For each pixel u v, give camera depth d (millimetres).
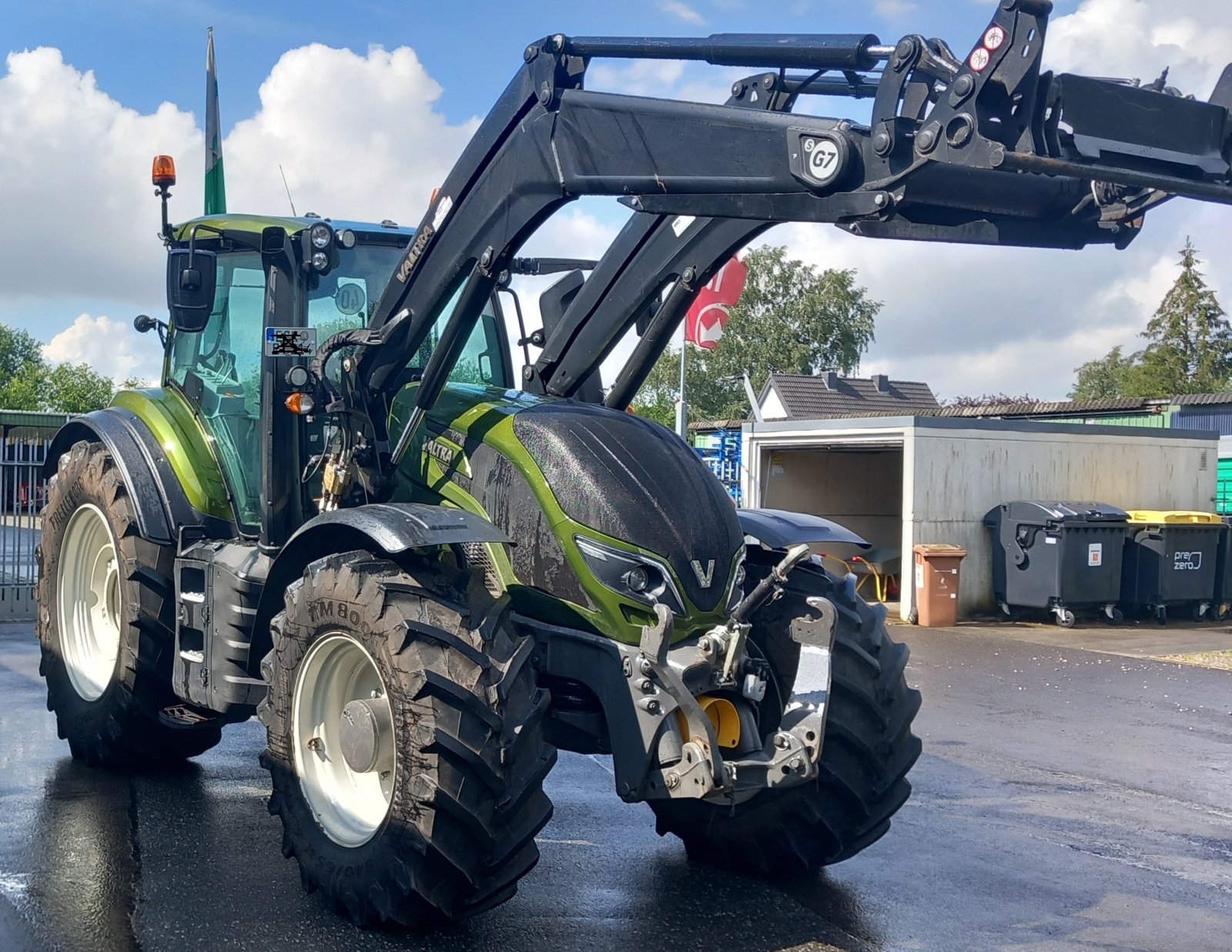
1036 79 3033
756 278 56781
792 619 4590
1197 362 57812
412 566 4102
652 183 3854
